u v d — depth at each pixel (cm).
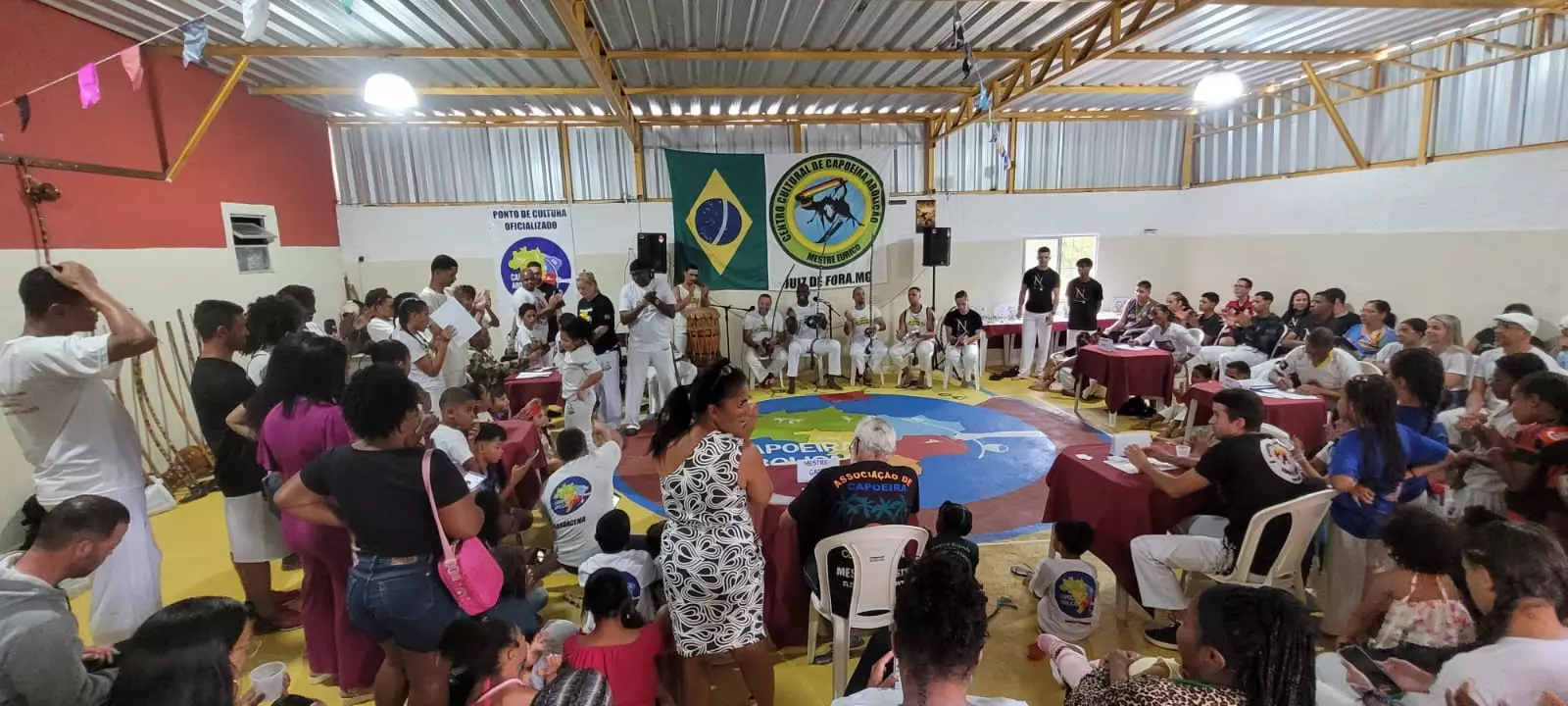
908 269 986
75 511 184
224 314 314
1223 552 296
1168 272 1031
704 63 672
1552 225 587
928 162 972
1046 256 895
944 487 522
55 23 462
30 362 239
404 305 456
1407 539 226
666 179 927
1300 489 285
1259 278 889
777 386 891
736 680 298
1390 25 631
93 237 490
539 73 680
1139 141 1004
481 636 198
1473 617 225
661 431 242
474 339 603
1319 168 808
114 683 161
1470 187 647
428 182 878
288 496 211
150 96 549
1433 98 676
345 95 711
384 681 233
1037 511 476
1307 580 358
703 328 847
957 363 869
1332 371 518
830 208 898
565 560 356
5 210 425
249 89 677
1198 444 357
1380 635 235
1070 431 667
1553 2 534
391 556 207
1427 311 691
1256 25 616
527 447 416
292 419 255
